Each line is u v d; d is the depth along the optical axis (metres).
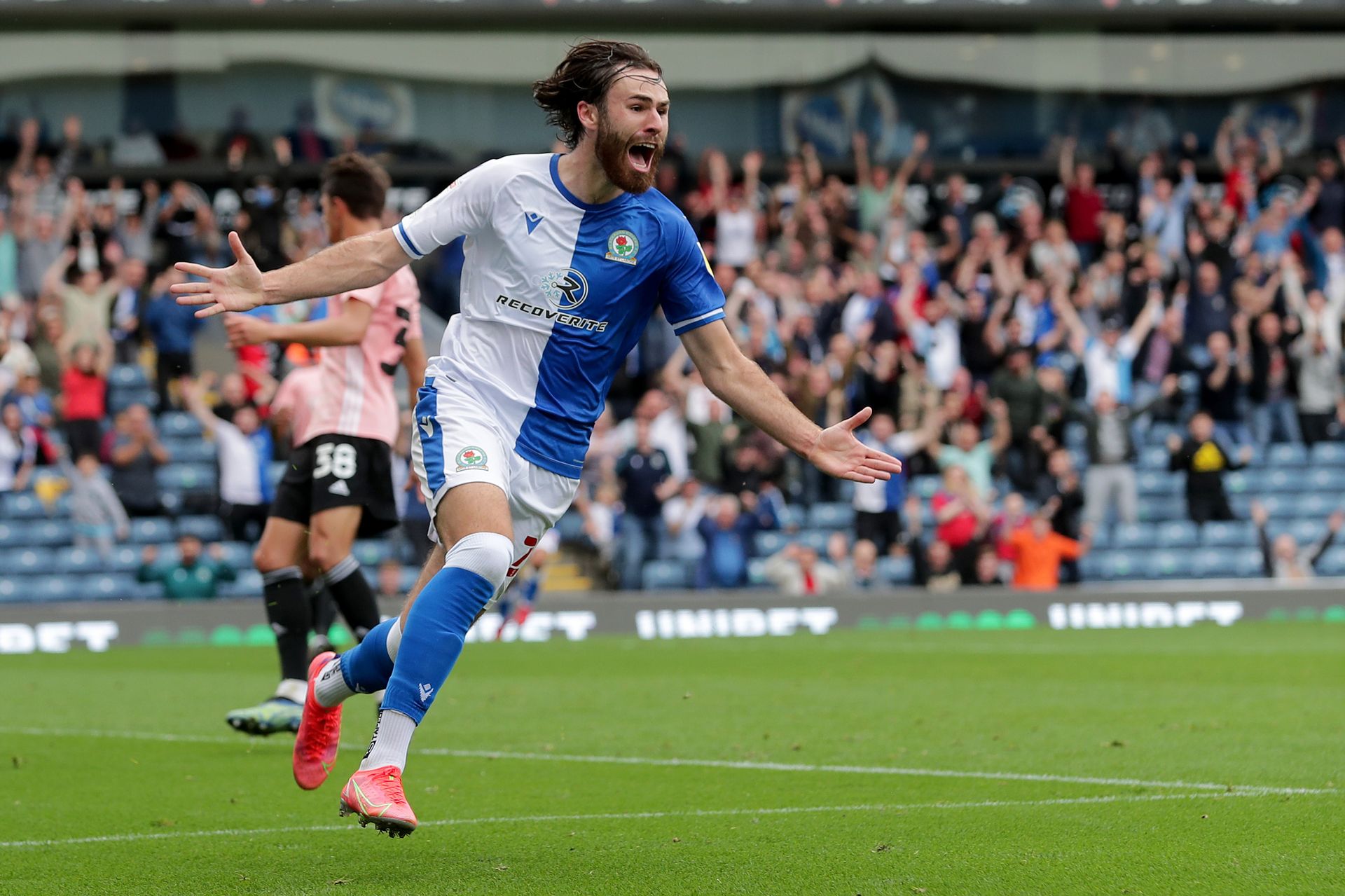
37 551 42.59
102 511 42.50
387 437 17.48
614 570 42.84
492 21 50.56
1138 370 50.91
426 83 54.72
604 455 44.34
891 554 43.75
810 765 15.42
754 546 43.16
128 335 49.31
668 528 42.69
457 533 10.58
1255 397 49.91
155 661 31.23
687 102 56.16
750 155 52.69
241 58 53.84
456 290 52.75
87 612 36.28
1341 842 10.99
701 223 51.84
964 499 42.44
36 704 22.42
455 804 13.27
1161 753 15.88
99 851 11.22
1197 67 57.84
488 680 25.80
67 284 48.69
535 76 54.97
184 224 49.69
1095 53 57.53
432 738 17.97
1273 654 29.34
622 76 10.67
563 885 9.77
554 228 10.92
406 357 17.66
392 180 54.97
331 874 10.28
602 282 10.98
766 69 56.19
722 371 11.32
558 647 34.12
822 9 52.91
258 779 14.89
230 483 41.72
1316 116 58.47
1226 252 52.75
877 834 11.53
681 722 19.47
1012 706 20.73
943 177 57.28
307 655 17.20
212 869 10.52
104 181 53.75
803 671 26.88
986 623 40.81
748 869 10.27
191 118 54.03
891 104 56.97
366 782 9.91
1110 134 57.97
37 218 47.91
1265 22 54.94
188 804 13.42
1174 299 51.91
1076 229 54.41
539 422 11.07
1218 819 11.97
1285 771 14.52
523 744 17.42
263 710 16.73
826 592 40.91
